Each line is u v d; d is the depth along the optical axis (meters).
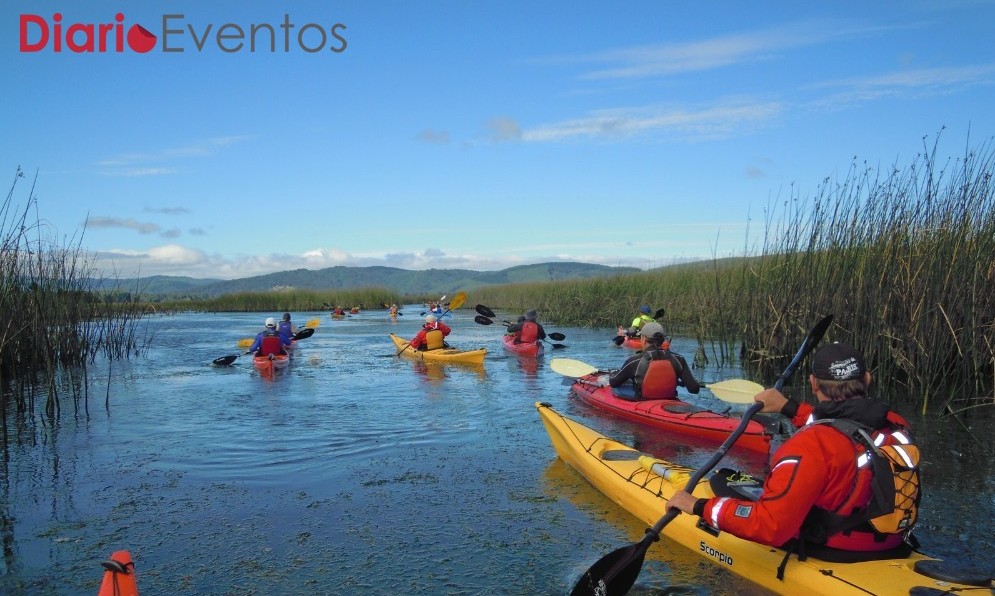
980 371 9.00
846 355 3.18
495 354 15.79
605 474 5.57
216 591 4.16
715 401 9.59
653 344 8.37
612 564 3.75
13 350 11.52
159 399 10.33
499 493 5.83
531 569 4.36
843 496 3.16
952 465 6.32
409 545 4.79
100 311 16.45
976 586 2.94
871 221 10.30
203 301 42.25
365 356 15.82
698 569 4.07
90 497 5.88
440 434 7.93
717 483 4.25
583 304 24.08
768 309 12.17
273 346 14.17
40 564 4.57
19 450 7.41
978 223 9.23
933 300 8.91
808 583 3.28
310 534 5.02
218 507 5.61
